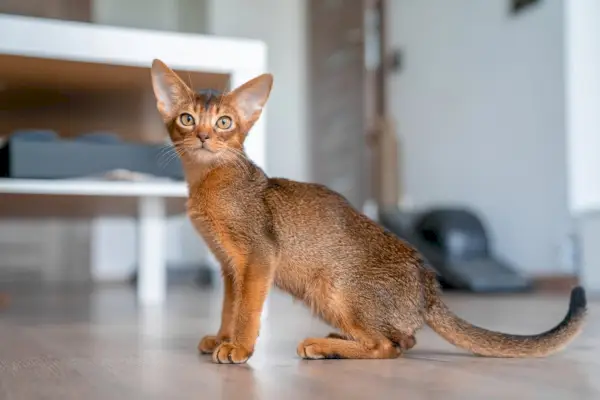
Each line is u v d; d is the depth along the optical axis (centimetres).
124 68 119
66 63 116
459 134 205
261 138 121
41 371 71
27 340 91
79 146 121
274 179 85
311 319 116
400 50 235
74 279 231
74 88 128
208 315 121
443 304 80
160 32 119
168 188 122
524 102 179
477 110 197
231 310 83
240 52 123
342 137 258
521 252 182
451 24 208
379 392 63
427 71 221
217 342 82
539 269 175
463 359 78
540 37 173
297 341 91
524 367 73
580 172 164
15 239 224
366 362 76
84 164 121
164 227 239
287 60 273
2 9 231
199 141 82
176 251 240
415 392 63
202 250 234
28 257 226
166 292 179
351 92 254
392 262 80
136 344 88
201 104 84
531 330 101
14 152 117
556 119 168
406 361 77
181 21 264
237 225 81
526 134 179
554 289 169
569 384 66
